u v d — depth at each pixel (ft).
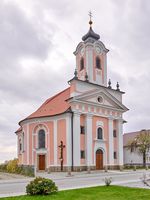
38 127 161.48
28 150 163.43
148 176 111.45
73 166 145.18
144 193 60.29
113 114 168.45
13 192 66.39
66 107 152.56
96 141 155.94
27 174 127.54
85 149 150.92
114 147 168.04
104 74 174.40
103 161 159.22
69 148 145.89
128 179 98.73
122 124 173.06
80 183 86.33
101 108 161.48
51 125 155.84
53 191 60.39
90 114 154.40
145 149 223.30
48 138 155.74
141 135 240.94
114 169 163.84
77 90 152.66
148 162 246.88
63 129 149.69
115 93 173.88
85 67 169.99
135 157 259.19
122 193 60.39
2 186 81.61
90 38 172.04
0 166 172.24
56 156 150.71
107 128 164.25
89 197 55.26
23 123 172.65
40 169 155.74
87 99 154.71
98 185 77.20
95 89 158.92
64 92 178.91
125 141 277.64
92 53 170.60
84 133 152.46
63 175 123.75
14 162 162.71
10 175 129.49
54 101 174.91
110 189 67.15
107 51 179.01
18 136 191.83
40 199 53.01
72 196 56.49
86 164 149.69
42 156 157.07
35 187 58.95
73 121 148.25
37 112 170.50
